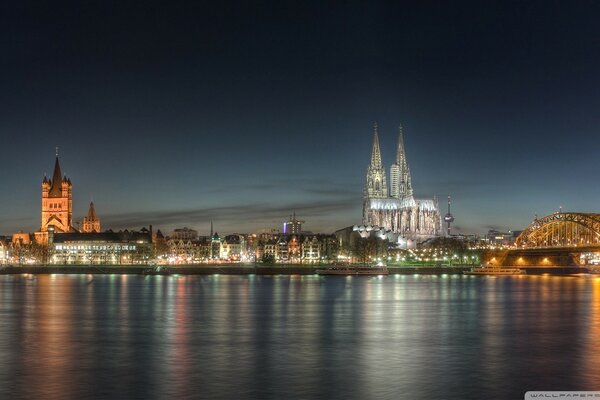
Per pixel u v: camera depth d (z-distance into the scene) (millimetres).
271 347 103875
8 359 93688
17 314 149000
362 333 119312
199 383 80000
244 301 184250
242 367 88750
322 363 91562
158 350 100875
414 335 116938
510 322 135375
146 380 81250
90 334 117500
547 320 139000
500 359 94250
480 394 75750
